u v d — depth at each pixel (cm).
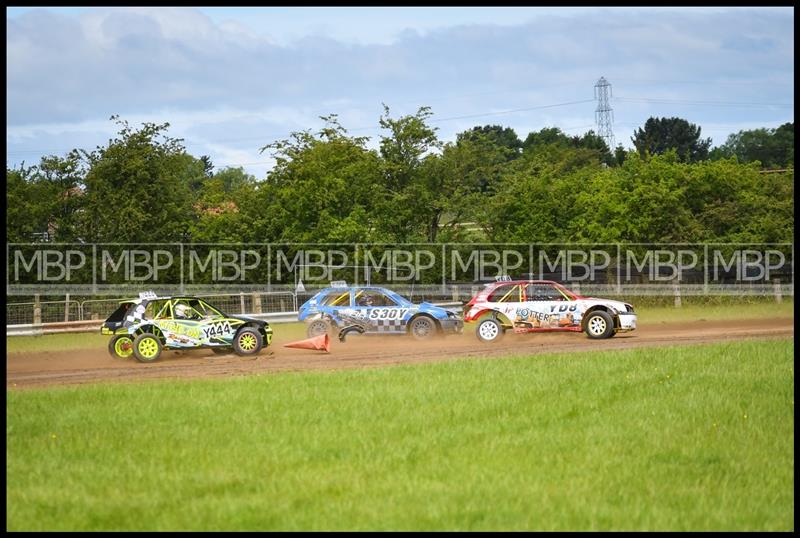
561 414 2284
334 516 1528
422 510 1555
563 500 1608
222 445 2012
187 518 1528
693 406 2372
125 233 6278
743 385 2662
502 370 2981
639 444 1997
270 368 3347
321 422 2220
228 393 2636
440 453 1920
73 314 5247
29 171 6512
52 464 1870
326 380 2853
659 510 1557
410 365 3180
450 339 4272
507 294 4097
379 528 1468
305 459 1883
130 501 1627
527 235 6431
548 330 4053
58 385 2980
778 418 2241
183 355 3897
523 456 1889
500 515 1527
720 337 4088
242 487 1706
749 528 1480
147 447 2003
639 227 6394
